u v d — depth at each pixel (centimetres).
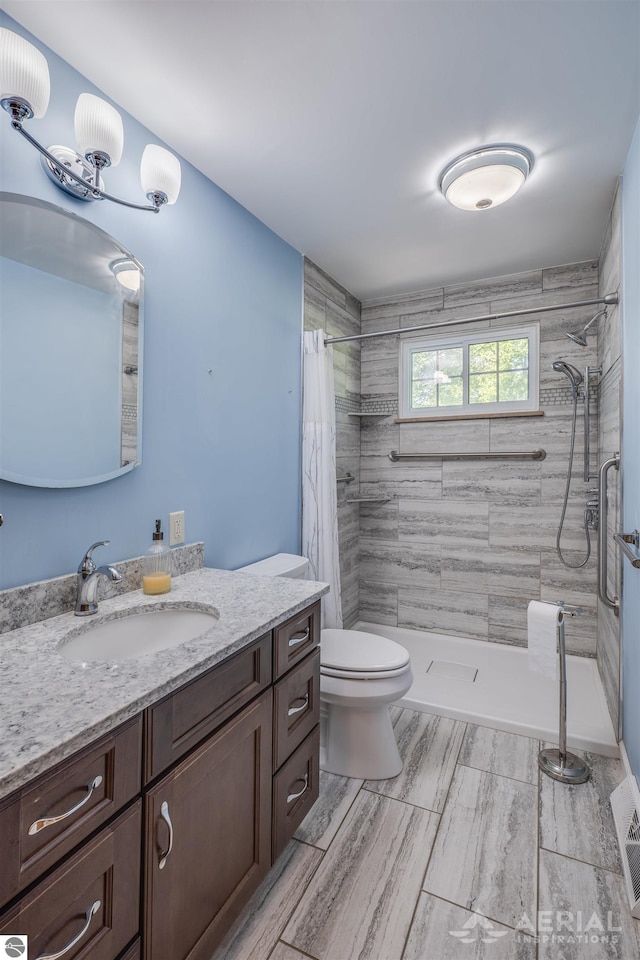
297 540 255
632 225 173
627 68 137
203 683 103
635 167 165
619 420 202
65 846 72
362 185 195
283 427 242
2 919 64
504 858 145
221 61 133
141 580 153
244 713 117
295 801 142
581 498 278
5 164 116
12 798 65
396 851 148
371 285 308
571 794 173
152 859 88
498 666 275
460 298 307
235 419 204
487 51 131
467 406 310
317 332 252
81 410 136
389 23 122
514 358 297
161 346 165
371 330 335
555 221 226
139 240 156
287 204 208
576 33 125
